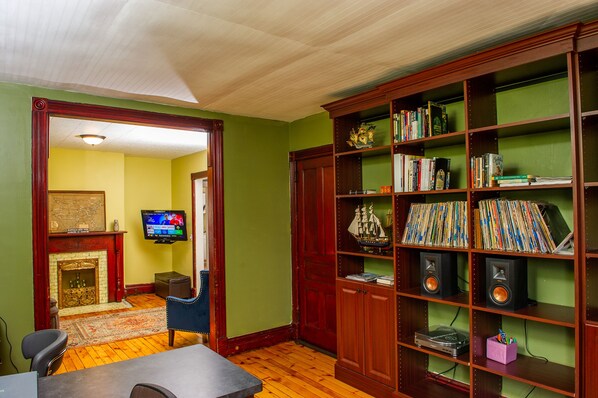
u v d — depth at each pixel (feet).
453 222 8.96
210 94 11.46
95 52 8.19
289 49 8.21
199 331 14.48
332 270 13.75
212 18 6.77
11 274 10.05
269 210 15.01
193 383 5.47
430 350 9.23
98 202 22.75
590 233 7.03
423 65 9.48
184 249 24.63
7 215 10.03
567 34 6.82
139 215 25.03
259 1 6.23
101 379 5.62
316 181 14.44
